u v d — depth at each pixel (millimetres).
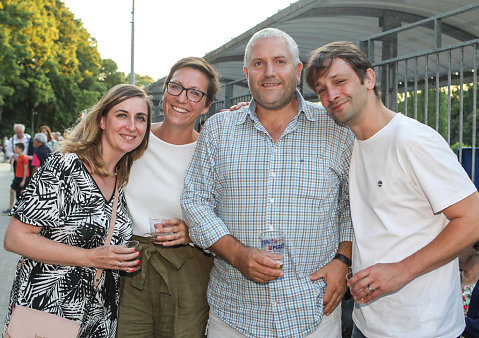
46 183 2088
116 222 2355
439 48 3479
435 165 1749
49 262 2080
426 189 1768
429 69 7074
